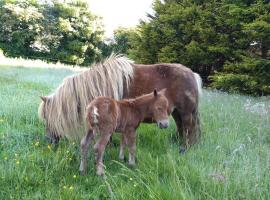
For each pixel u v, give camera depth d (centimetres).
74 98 268
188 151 278
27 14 1603
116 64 288
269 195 194
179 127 320
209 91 660
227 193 196
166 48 860
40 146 272
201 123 343
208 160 254
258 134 318
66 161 236
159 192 191
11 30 1608
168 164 238
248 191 196
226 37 755
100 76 277
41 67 995
